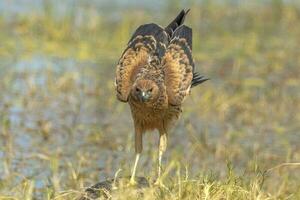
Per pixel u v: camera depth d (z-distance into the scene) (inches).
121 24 1363.2
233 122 957.8
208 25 1448.1
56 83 1043.3
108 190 561.9
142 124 602.2
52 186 667.4
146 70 598.2
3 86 1027.9
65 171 742.5
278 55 1270.9
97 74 1114.7
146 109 584.1
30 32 1289.4
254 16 1535.4
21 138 845.8
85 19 1373.0
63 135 868.0
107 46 1255.5
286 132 928.9
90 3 1515.7
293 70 1200.2
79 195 576.4
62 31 1288.1
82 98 1010.1
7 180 698.2
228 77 1138.7
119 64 610.9
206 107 991.6
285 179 707.4
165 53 617.3
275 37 1406.3
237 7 1595.7
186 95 609.3
